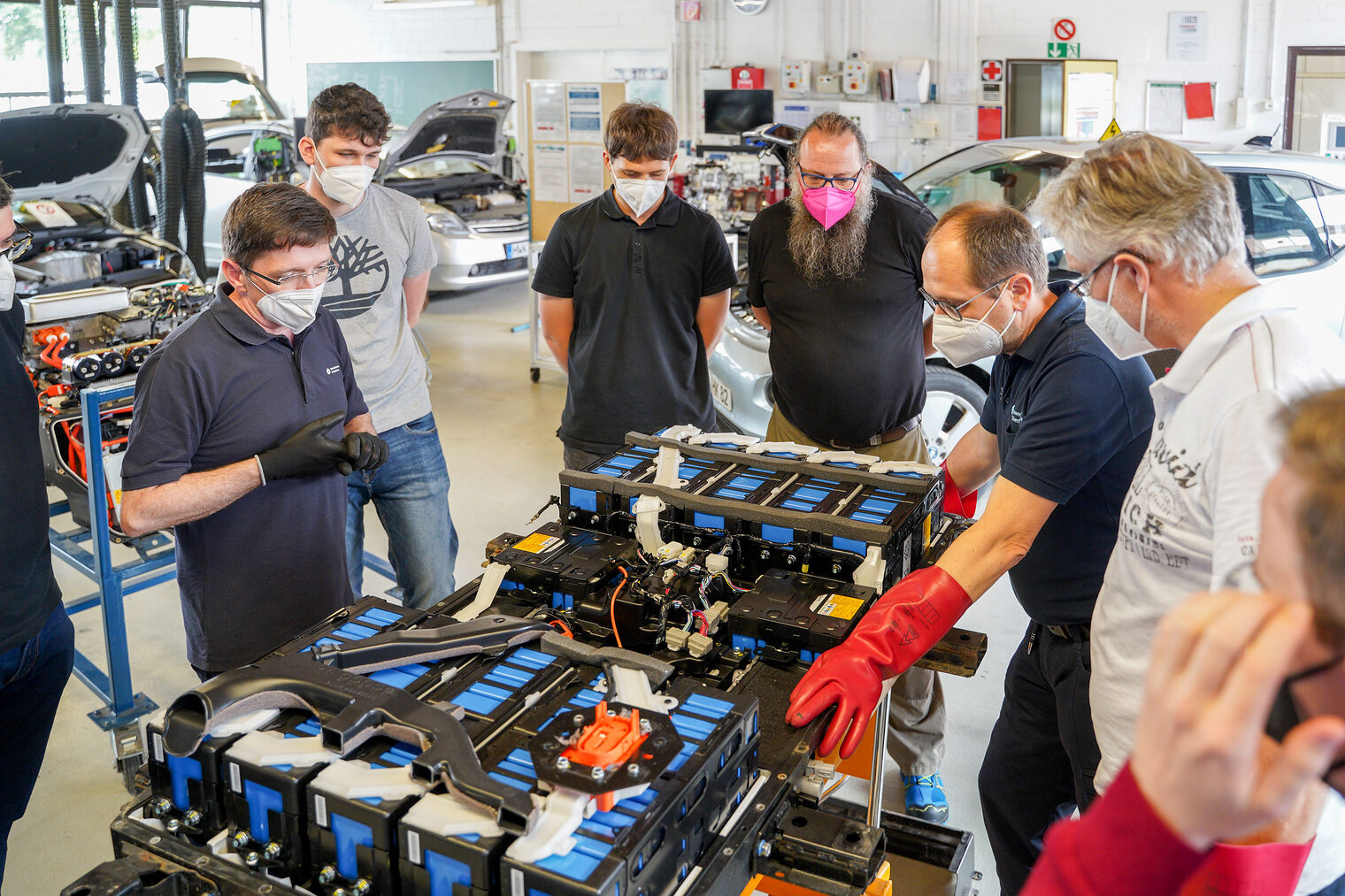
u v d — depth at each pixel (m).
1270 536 0.71
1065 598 1.88
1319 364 1.23
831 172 2.63
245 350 2.05
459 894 1.15
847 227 2.73
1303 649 0.70
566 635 1.63
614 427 3.06
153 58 11.67
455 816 1.16
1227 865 0.93
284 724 1.38
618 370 3.02
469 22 11.12
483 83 11.29
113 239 4.86
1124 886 0.70
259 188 1.97
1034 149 4.95
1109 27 7.63
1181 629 0.66
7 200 2.01
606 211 2.96
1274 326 1.26
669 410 3.06
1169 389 1.42
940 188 5.07
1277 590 0.70
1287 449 0.70
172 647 3.48
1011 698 2.11
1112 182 1.39
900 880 1.82
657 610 1.70
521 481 4.88
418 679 1.49
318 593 2.22
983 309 1.85
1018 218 1.85
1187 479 1.33
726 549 1.87
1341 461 0.65
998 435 2.07
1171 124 7.59
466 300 8.83
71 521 4.29
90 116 4.98
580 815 1.16
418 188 8.23
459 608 1.85
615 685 1.42
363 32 12.02
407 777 1.23
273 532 2.13
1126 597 1.48
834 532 1.81
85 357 2.85
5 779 2.20
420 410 2.86
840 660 1.58
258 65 12.85
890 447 2.93
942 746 2.65
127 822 1.39
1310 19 6.96
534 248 6.13
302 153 2.66
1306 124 7.17
